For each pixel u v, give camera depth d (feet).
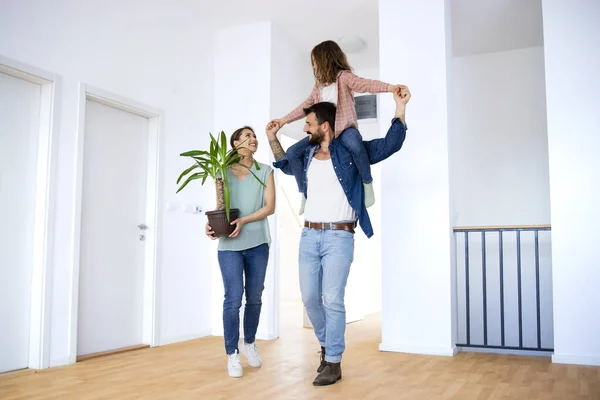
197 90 15.17
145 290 13.12
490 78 18.66
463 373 9.52
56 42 10.66
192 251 14.62
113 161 12.37
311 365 10.12
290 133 16.46
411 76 12.53
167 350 12.35
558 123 11.10
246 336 9.80
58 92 10.65
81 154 11.09
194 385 8.41
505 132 18.33
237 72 15.67
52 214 10.38
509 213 18.01
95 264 11.70
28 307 10.12
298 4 14.44
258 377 9.00
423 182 12.24
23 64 9.87
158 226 13.30
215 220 8.82
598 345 10.48
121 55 12.37
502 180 18.20
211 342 13.70
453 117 18.95
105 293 11.94
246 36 15.67
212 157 9.02
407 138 12.46
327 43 8.78
